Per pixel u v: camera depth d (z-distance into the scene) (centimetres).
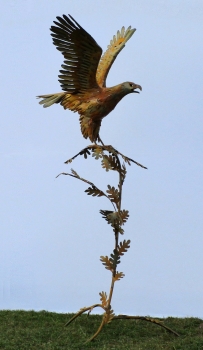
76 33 1638
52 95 1827
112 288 1830
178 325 2041
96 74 1905
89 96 1767
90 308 1912
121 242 1820
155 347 1800
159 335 1936
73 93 1791
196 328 2003
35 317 2139
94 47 1667
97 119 1794
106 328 1997
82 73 1736
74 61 1714
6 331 1962
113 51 1931
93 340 1859
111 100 1752
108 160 1783
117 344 1836
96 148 1789
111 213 1786
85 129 1806
